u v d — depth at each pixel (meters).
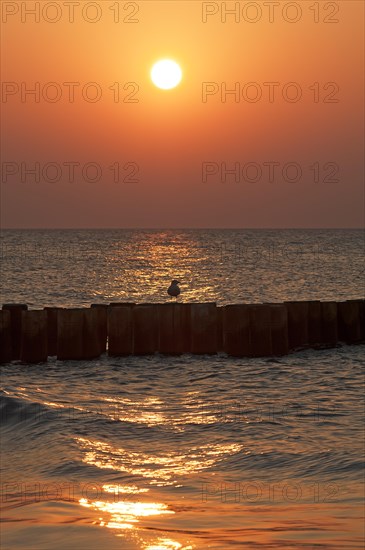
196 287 78.56
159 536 8.11
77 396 24.23
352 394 24.02
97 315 31.83
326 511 10.92
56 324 32.72
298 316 33.78
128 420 19.52
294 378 27.59
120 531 8.23
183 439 17.38
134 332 32.19
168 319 32.25
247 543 8.08
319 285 80.50
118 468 14.84
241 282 84.44
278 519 10.02
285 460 15.23
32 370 29.86
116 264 120.00
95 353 31.67
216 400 23.16
